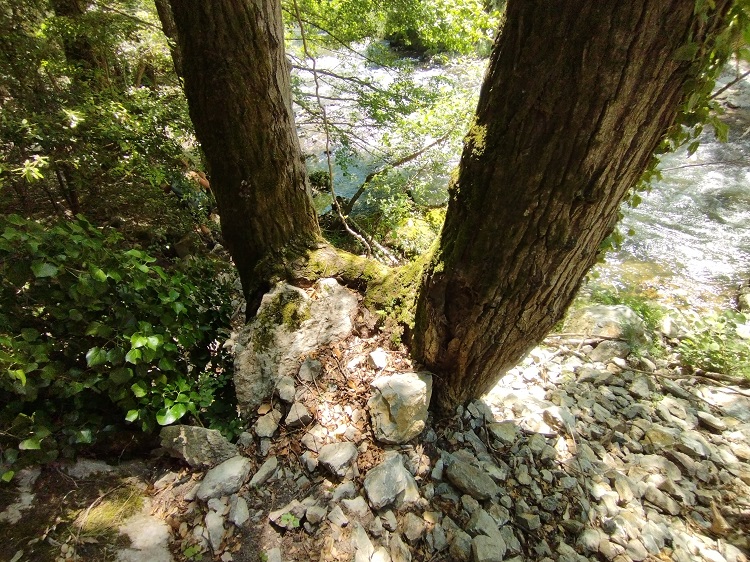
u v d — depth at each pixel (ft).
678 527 6.74
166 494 5.75
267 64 6.92
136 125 10.44
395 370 7.11
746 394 9.86
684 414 9.18
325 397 6.91
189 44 6.64
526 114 4.35
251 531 5.44
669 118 4.29
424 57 28.37
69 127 8.73
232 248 8.79
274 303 7.71
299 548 5.32
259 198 7.84
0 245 4.68
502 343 6.37
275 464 6.19
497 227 5.08
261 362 7.23
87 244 5.37
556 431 7.91
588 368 10.25
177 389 6.08
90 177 10.37
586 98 3.98
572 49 3.84
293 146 8.01
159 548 5.12
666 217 19.74
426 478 6.35
